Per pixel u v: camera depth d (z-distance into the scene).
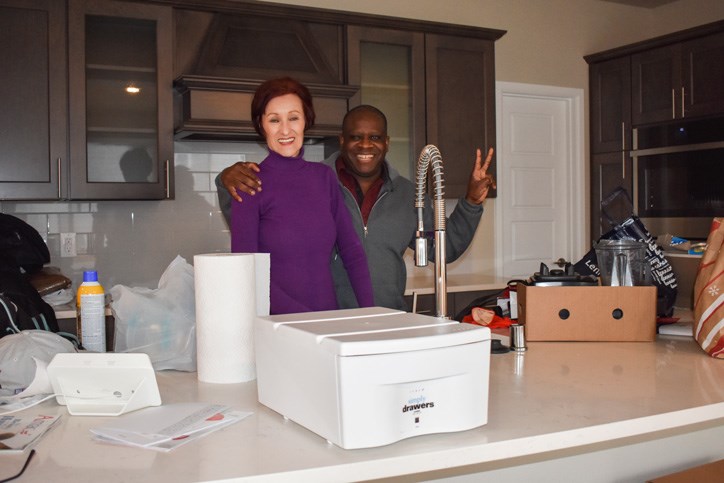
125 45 3.35
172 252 3.80
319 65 3.64
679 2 4.96
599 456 1.60
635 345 1.84
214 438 1.10
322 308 1.82
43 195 3.22
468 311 2.30
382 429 1.04
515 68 4.64
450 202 4.27
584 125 4.90
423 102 3.96
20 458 1.01
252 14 3.52
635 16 5.09
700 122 4.13
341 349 1.01
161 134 3.39
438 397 1.09
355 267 1.92
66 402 1.27
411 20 3.85
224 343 1.46
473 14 4.49
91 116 3.30
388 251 2.46
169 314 1.60
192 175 3.84
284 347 1.17
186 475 0.94
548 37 4.75
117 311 1.59
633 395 1.32
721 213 3.99
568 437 1.12
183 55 3.42
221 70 3.40
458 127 4.07
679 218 4.25
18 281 2.55
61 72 3.23
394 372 1.04
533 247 4.82
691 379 1.45
